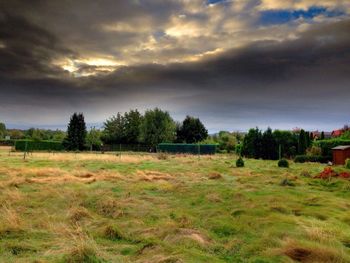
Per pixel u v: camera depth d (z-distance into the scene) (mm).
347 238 7391
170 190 14258
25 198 11891
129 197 12336
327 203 11164
